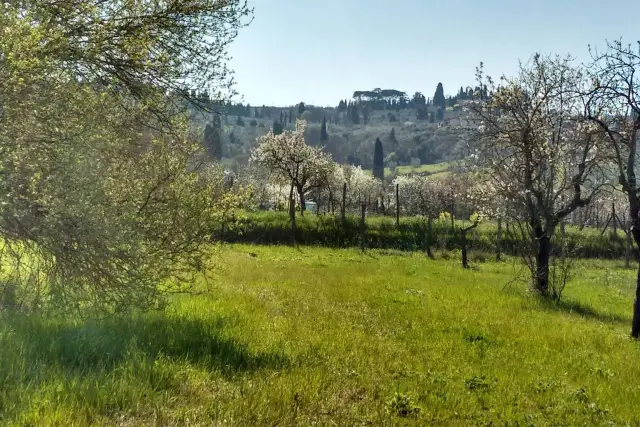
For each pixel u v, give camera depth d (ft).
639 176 43.88
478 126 67.92
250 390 19.71
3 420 14.47
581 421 21.04
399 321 38.78
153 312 30.66
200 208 30.42
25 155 22.49
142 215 28.35
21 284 26.66
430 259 108.99
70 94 24.59
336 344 29.12
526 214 64.64
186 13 33.50
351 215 144.56
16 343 20.39
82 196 23.93
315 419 18.15
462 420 20.11
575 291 72.38
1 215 22.76
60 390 16.90
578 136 57.47
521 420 20.65
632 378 28.48
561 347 35.09
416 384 23.75
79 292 26.71
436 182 253.44
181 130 34.27
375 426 18.43
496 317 44.45
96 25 28.53
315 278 61.93
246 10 35.76
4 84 21.04
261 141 181.16
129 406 16.99
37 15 23.35
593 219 156.87
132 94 33.71
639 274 41.52
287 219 134.21
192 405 17.81
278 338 28.71
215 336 26.76
